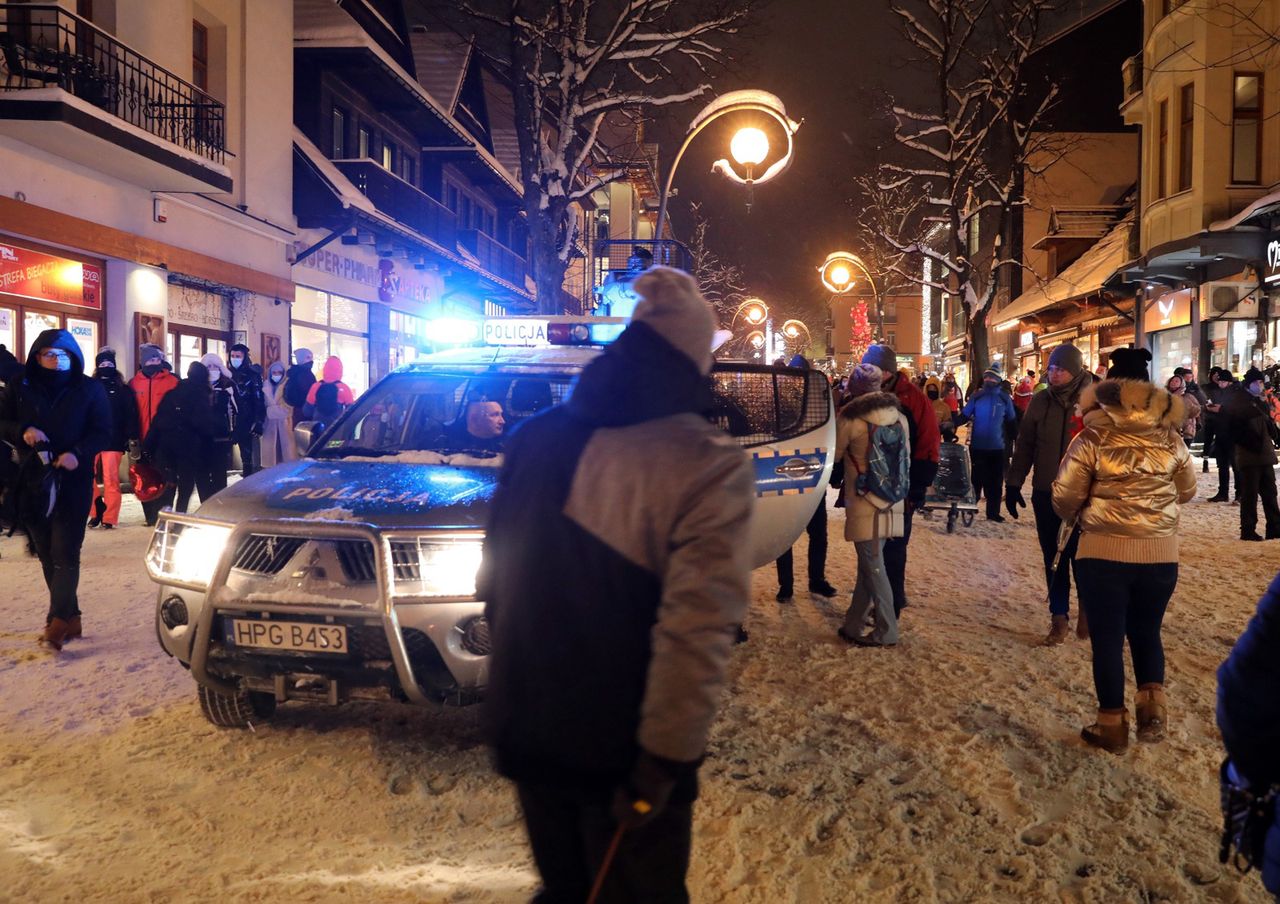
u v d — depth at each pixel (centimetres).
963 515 1232
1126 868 335
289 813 364
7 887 306
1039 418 662
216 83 1850
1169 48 2478
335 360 1259
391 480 445
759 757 429
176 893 306
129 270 1559
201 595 408
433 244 2580
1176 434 441
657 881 192
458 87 3000
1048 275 4106
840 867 333
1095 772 417
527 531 194
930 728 469
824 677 551
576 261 4684
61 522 571
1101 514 439
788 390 591
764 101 1279
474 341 641
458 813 366
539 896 205
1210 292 2469
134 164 1441
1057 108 4259
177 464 1066
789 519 574
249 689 409
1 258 1316
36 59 1295
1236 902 314
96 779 392
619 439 190
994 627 680
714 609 183
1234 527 1170
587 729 187
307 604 382
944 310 6225
